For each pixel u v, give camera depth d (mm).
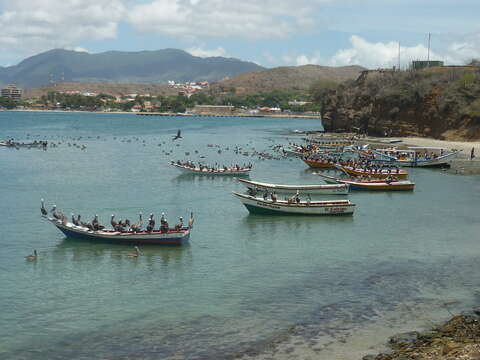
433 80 171750
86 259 47812
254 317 35344
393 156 114438
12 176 94625
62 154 132375
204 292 39875
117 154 134375
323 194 78500
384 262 46875
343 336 32250
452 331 31438
